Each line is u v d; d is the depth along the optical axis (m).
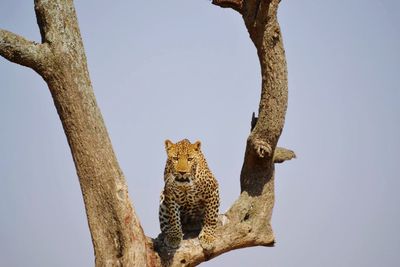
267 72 13.99
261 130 14.30
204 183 13.23
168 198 13.17
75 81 12.07
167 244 13.30
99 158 12.13
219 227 14.19
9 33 11.59
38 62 11.84
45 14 12.02
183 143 13.24
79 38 12.27
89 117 12.14
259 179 15.03
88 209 12.27
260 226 14.71
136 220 12.38
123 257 12.18
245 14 13.76
